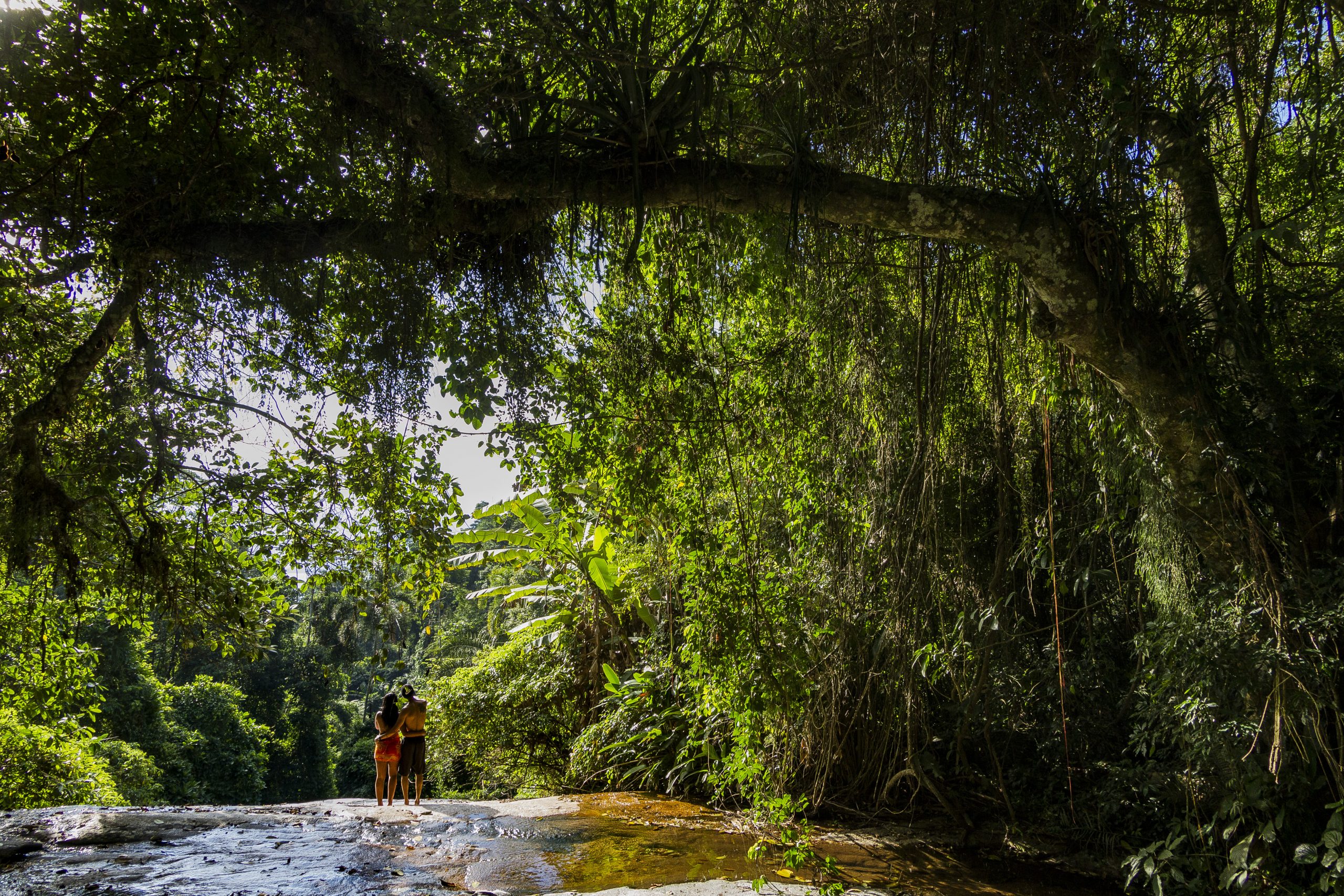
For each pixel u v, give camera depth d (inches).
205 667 1158.3
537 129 234.8
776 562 324.5
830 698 335.6
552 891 244.1
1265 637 206.1
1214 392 224.5
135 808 375.6
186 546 276.4
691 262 277.6
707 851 297.3
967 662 305.7
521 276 253.6
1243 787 203.6
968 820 303.7
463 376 249.4
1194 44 240.1
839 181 234.7
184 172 217.6
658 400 271.1
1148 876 236.5
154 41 199.8
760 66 263.6
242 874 252.1
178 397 250.7
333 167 227.1
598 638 531.8
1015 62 235.3
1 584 306.0
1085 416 285.6
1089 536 284.0
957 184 251.1
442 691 567.8
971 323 302.8
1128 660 302.5
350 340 250.5
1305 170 221.9
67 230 217.9
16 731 459.2
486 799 573.9
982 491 323.9
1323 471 212.8
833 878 257.1
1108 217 228.1
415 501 266.5
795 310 306.8
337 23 199.8
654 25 261.4
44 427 237.1
